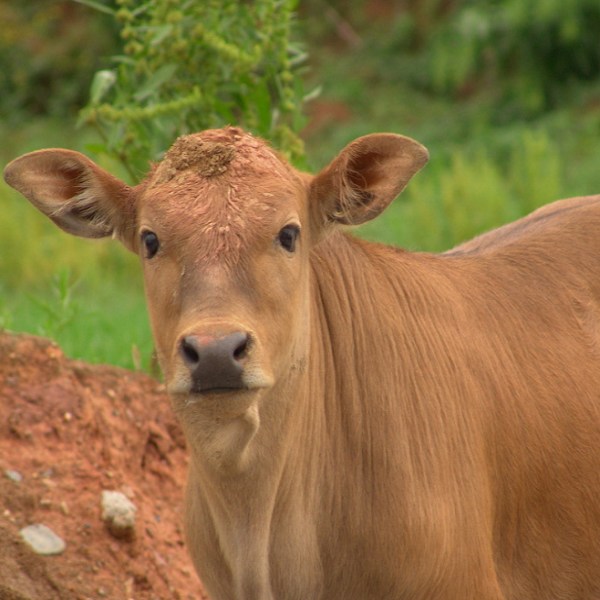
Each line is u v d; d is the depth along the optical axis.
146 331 18.59
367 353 10.67
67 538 12.52
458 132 36.75
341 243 11.03
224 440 9.48
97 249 25.20
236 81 15.55
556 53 37.25
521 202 26.80
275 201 9.49
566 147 33.81
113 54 40.81
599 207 12.65
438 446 10.56
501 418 11.09
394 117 38.78
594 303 12.05
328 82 41.09
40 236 26.05
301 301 9.80
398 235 25.84
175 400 9.64
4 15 43.44
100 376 14.34
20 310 20.67
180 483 14.19
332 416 10.55
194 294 9.12
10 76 41.81
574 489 11.45
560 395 11.46
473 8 38.41
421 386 10.70
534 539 11.38
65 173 10.55
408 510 10.27
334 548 10.47
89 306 20.86
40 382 13.80
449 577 10.45
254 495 10.03
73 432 13.53
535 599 11.54
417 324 10.96
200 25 15.17
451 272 11.65
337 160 10.24
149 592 12.66
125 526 12.73
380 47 42.59
